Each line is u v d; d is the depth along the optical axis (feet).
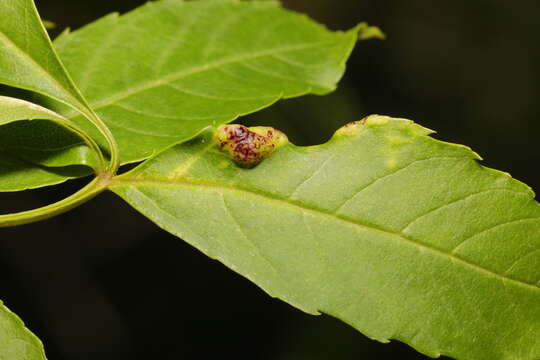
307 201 0.75
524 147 2.37
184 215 0.75
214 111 0.82
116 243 2.08
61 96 0.75
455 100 2.46
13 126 0.77
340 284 0.75
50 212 0.75
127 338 2.05
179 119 0.81
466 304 0.75
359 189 0.76
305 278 0.75
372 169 0.76
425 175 0.76
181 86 0.83
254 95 0.84
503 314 0.75
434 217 0.75
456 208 0.75
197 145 0.75
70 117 0.79
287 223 0.75
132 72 0.83
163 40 0.86
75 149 0.76
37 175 0.76
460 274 0.75
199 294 2.16
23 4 0.75
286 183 0.76
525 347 0.75
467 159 0.76
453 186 0.76
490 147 2.38
